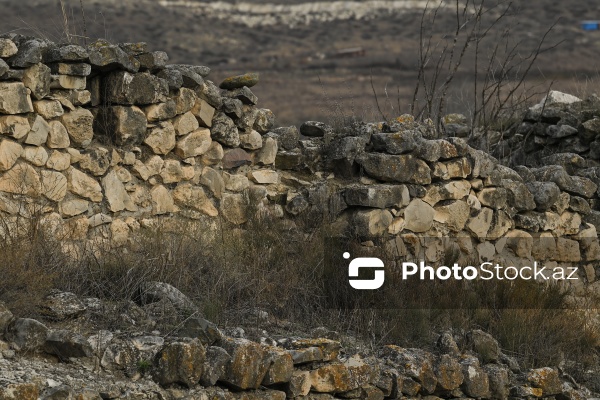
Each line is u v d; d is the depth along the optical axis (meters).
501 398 19.89
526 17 185.62
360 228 22.17
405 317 20.58
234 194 22.05
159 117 20.27
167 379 15.55
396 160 22.73
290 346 17.55
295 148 23.69
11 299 15.84
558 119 29.38
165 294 17.36
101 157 19.14
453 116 30.88
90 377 15.07
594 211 26.92
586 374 21.94
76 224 18.64
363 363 18.05
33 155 17.98
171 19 186.25
